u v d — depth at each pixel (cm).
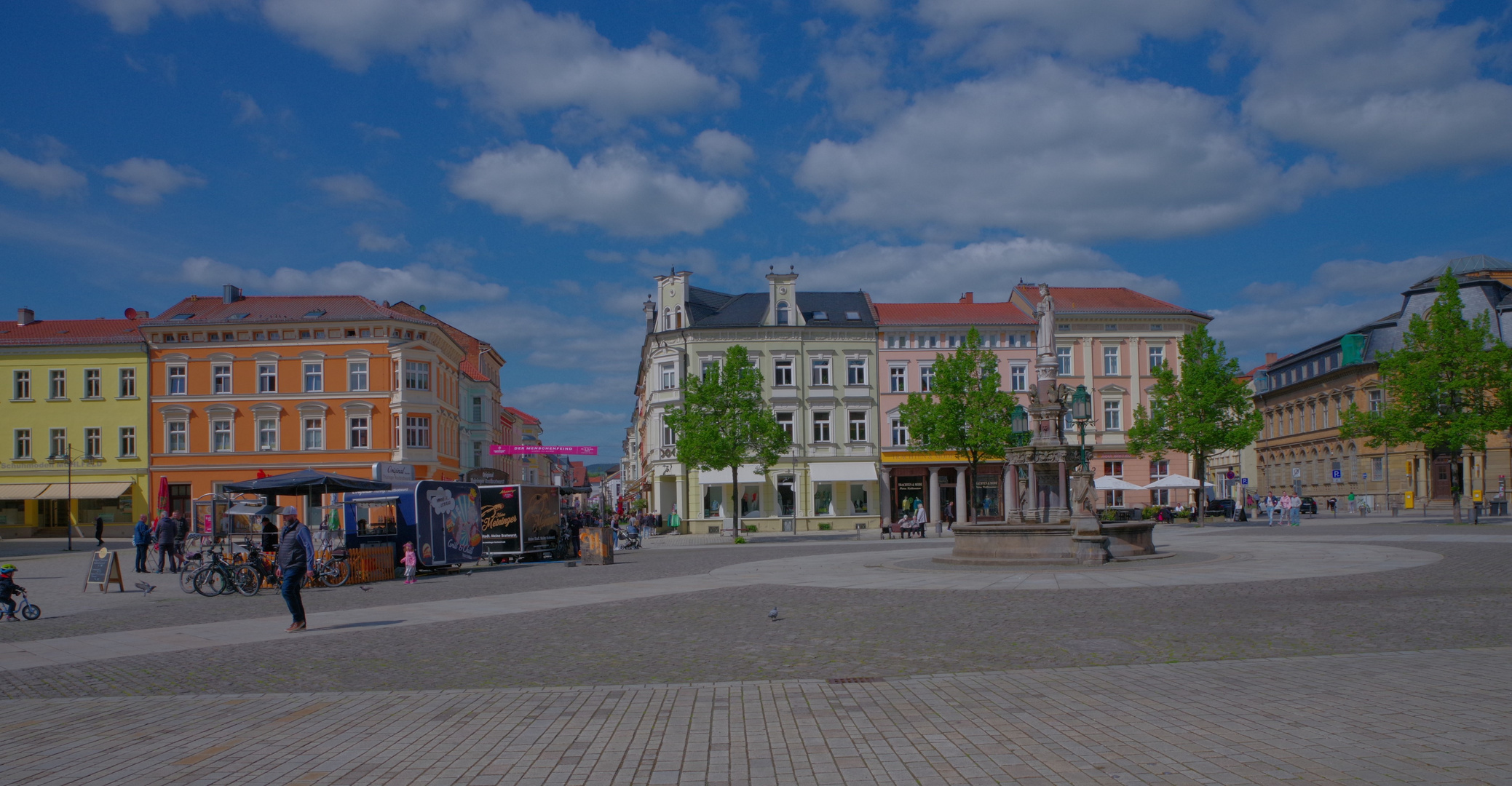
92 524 6175
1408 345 4606
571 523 4491
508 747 755
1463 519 4759
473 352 8481
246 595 2333
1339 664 977
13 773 716
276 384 6075
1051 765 657
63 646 1461
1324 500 7725
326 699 973
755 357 6469
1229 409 5619
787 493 6438
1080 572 2150
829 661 1119
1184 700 835
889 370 6600
